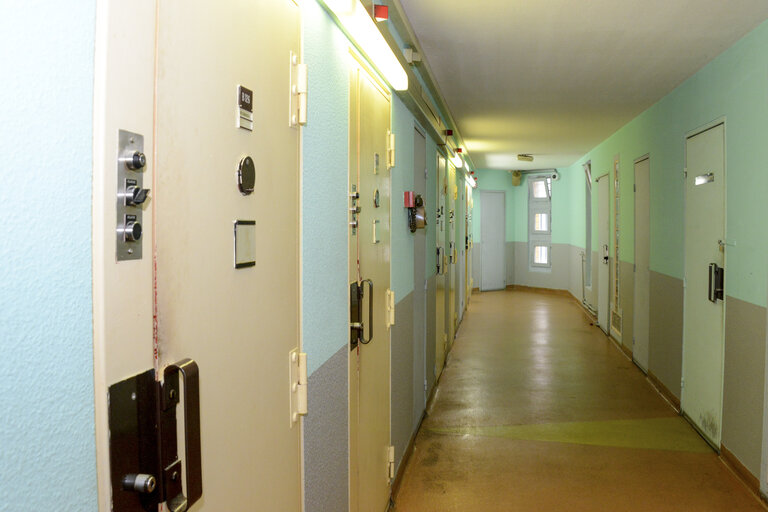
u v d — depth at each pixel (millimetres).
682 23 3186
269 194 1406
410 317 3715
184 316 1034
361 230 2369
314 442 1792
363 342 2322
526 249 13055
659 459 3652
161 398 957
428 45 3639
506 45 3631
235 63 1215
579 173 10430
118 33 833
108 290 824
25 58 670
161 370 961
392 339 3068
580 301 10422
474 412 4613
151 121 921
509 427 4262
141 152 894
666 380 4941
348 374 2191
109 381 829
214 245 1145
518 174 12875
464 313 9719
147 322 922
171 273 990
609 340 7465
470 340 7512
